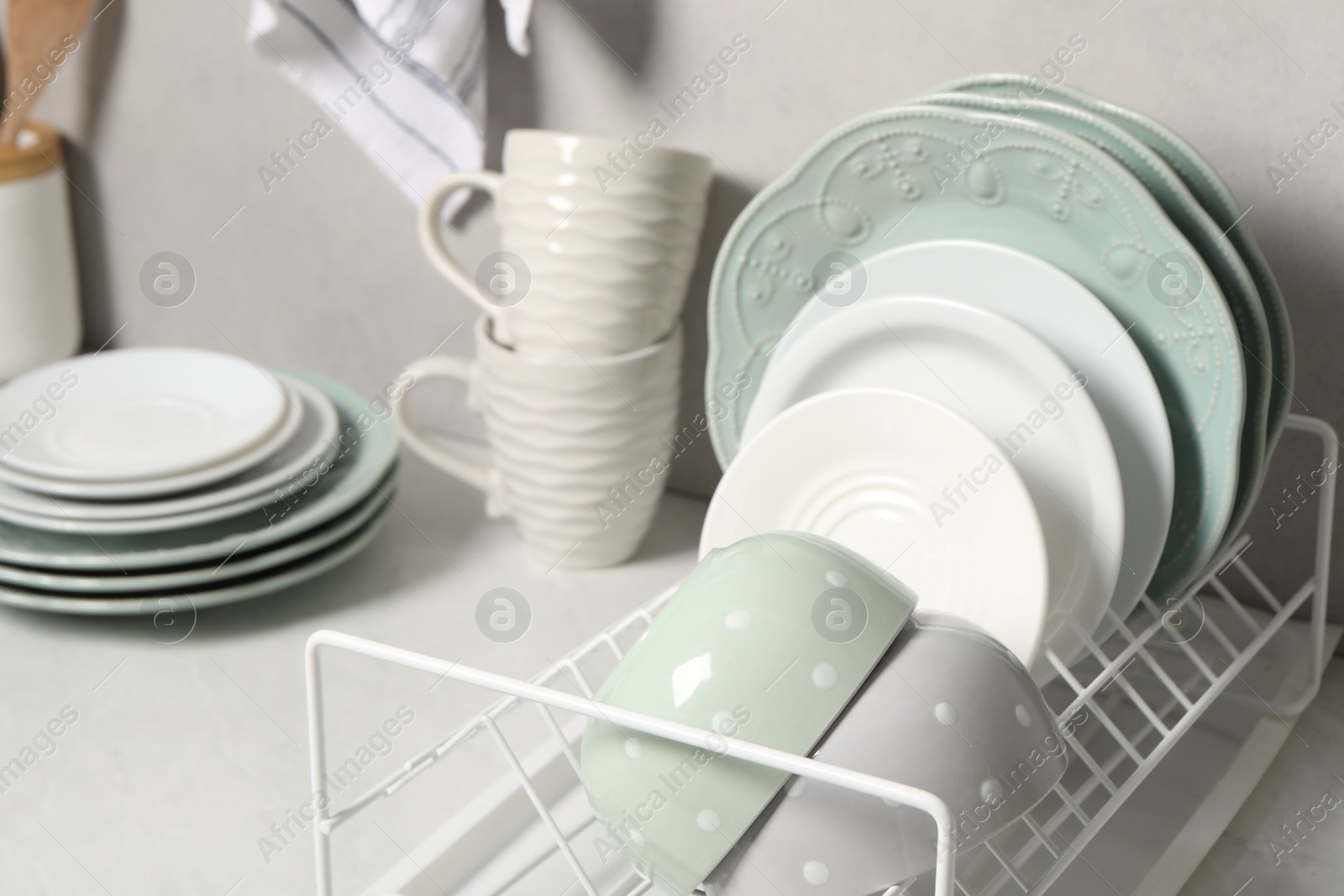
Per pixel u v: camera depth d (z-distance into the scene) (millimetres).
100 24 944
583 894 476
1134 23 606
